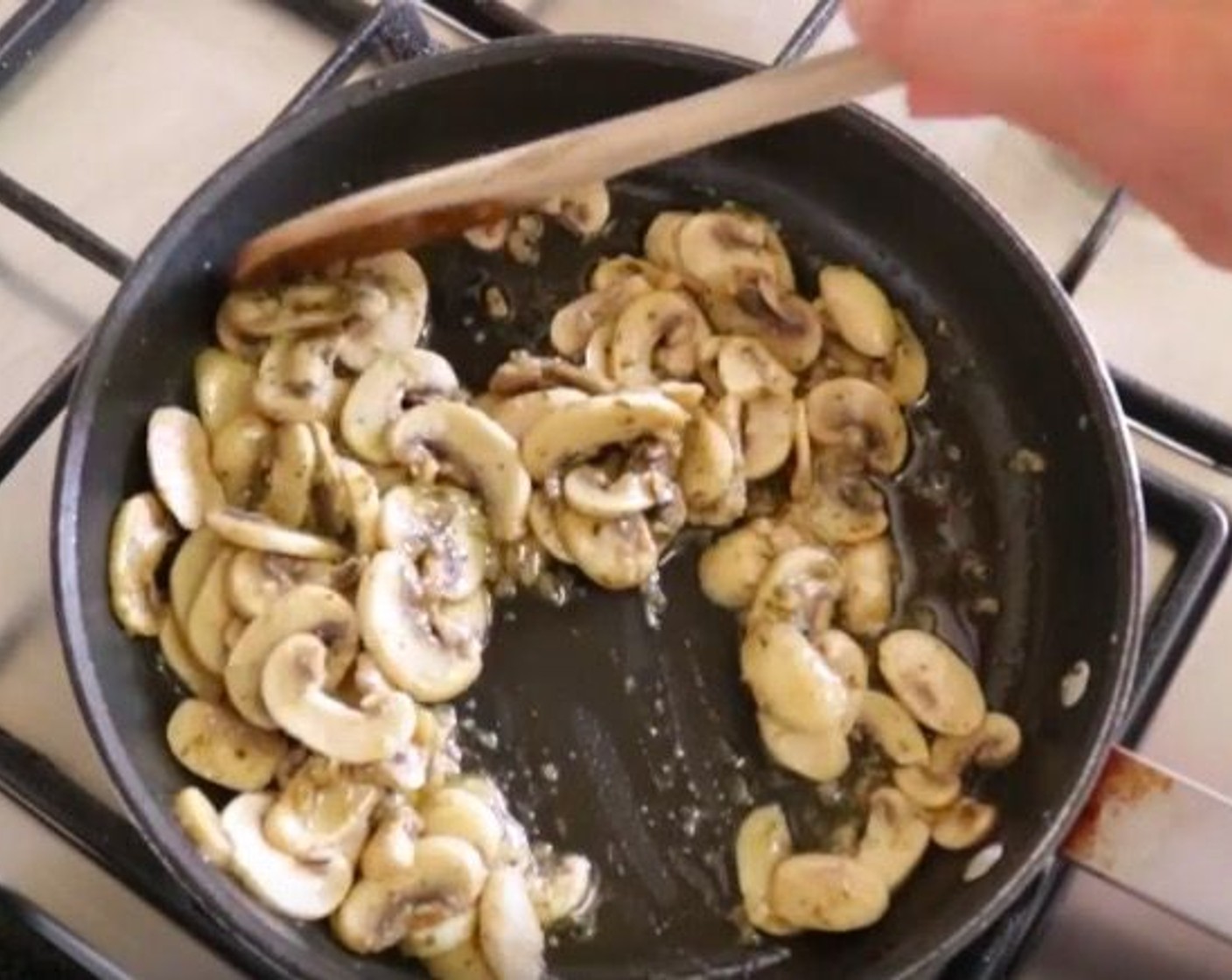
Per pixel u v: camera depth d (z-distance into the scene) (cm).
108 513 70
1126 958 70
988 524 75
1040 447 75
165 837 64
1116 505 71
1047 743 71
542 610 73
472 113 75
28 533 72
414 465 72
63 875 68
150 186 77
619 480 73
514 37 77
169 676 69
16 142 77
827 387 75
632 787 71
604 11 82
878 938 69
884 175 76
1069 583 74
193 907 66
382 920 66
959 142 81
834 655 72
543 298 76
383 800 68
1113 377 75
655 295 75
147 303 71
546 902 69
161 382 72
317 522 71
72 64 79
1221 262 60
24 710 70
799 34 79
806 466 74
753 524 73
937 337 77
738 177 78
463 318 76
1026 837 68
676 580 73
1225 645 74
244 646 68
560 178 70
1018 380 76
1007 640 74
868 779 71
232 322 72
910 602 74
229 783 68
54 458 73
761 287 75
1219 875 67
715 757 71
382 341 73
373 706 68
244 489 71
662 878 70
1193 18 57
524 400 73
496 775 70
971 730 71
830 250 78
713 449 73
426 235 72
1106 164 59
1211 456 75
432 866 67
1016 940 69
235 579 69
